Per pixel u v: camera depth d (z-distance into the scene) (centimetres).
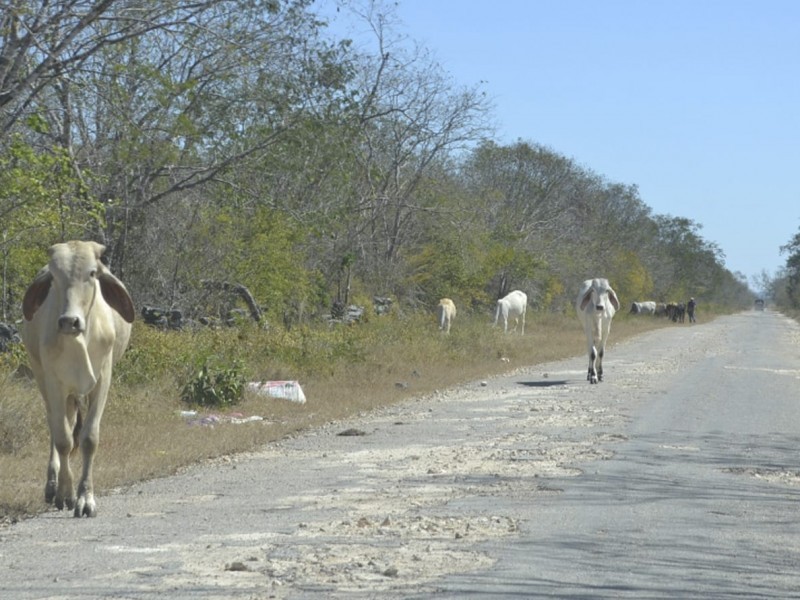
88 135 4288
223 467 2267
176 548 1500
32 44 3212
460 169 9806
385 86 6794
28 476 2081
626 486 2016
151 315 4503
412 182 7425
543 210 11412
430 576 1345
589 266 12488
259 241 5128
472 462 2302
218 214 4984
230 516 1731
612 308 4384
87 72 3628
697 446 2570
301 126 4566
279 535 1582
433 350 5238
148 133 4247
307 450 2516
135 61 4156
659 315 15312
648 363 5519
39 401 2653
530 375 4744
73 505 1797
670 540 1573
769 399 3700
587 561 1434
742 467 2275
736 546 1545
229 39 3975
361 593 1263
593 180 13738
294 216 4888
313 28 4388
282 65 4478
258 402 3366
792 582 1348
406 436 2748
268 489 1988
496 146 11206
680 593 1282
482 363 5253
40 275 1762
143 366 3447
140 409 3009
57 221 3400
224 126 4531
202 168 4581
